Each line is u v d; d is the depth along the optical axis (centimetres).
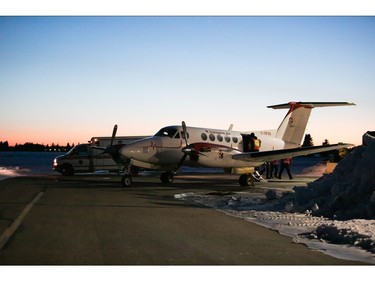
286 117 2452
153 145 1905
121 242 722
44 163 5209
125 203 1262
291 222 945
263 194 1575
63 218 972
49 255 633
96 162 2650
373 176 1048
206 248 685
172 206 1208
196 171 3753
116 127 2106
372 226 837
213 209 1159
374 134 1278
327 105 2383
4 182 2069
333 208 1058
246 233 814
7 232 802
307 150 1802
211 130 2103
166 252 657
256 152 1923
